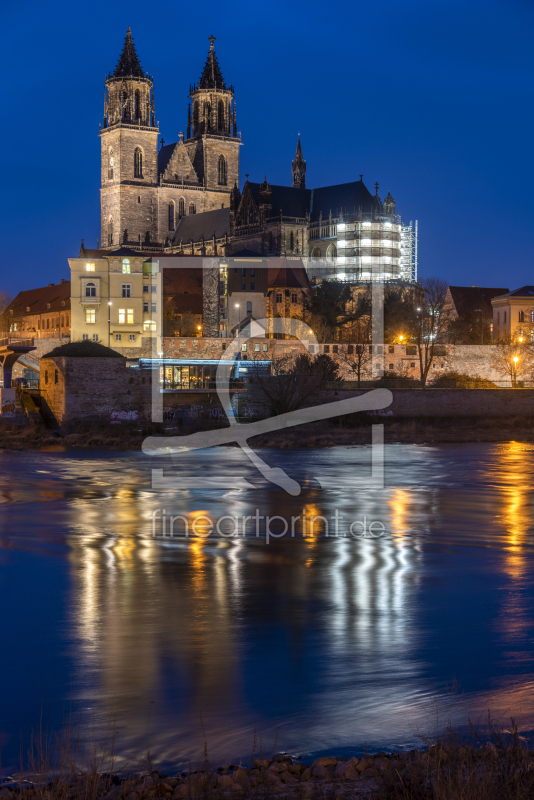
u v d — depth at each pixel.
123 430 89.25
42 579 29.56
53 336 181.88
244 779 13.17
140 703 17.48
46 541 37.25
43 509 46.62
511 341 160.62
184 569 31.31
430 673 19.09
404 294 198.88
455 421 104.38
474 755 13.07
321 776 13.29
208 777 12.84
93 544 36.59
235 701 17.48
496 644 21.44
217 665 19.94
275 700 17.48
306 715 16.56
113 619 24.27
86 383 92.38
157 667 19.81
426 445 84.94
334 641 21.88
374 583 28.97
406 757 13.30
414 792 11.66
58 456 73.94
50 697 17.91
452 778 11.72
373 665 19.77
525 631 22.67
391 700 17.30
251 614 24.80
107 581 29.27
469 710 16.47
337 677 18.91
